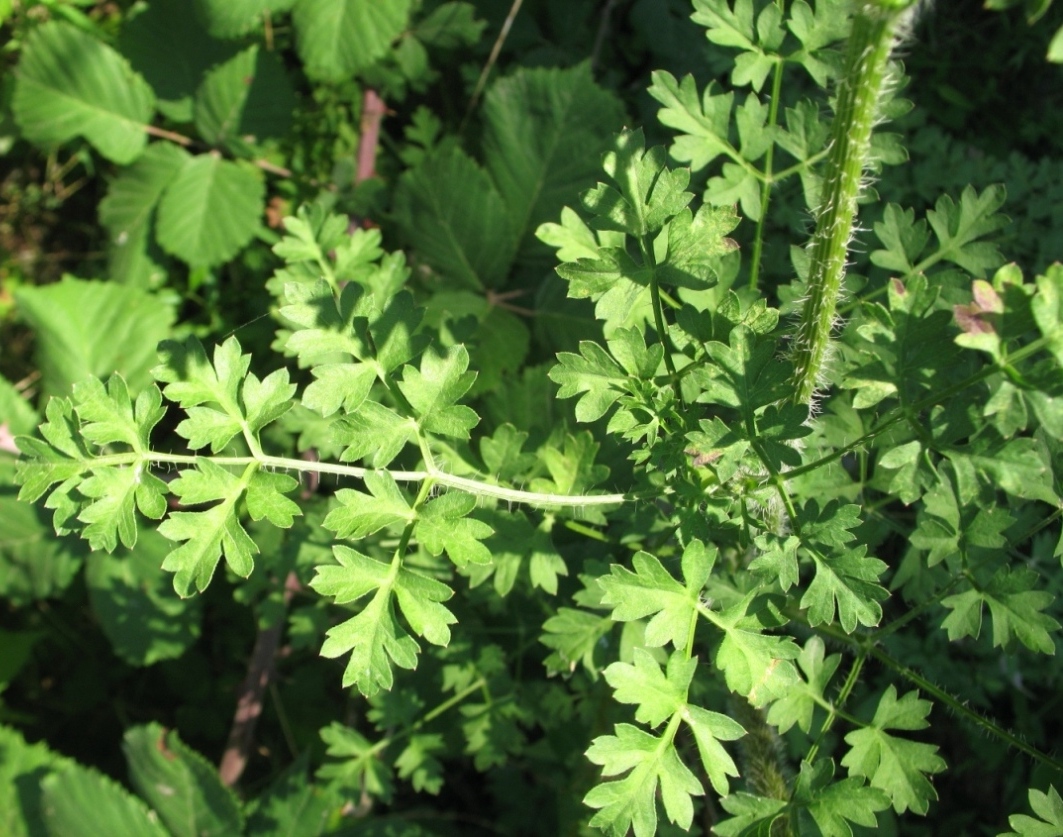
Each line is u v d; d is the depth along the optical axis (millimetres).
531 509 361
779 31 328
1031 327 261
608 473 332
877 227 347
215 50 494
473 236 465
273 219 521
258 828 439
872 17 257
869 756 315
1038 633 308
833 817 295
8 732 477
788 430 290
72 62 492
